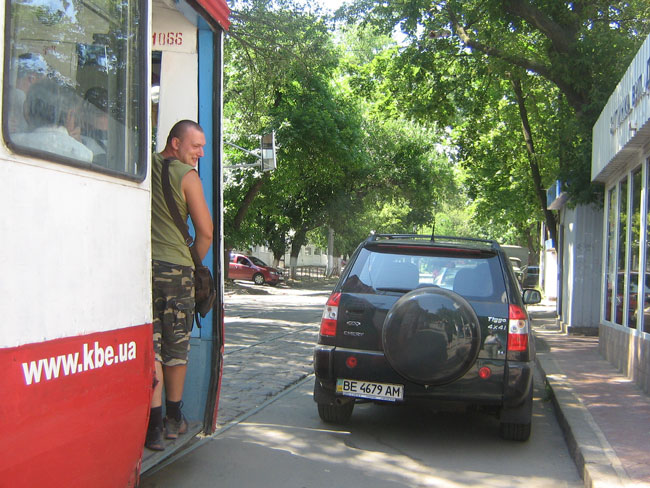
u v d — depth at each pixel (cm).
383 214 5044
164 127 545
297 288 3925
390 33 1781
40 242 272
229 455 566
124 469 347
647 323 859
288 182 3181
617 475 496
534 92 2014
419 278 620
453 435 662
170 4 492
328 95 2950
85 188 308
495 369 577
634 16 1455
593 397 792
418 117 1930
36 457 266
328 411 673
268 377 919
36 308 267
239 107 2314
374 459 572
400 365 565
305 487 494
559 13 1411
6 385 248
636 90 814
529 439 656
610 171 1104
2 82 250
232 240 3253
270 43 1936
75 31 306
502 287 605
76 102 305
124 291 343
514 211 3006
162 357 470
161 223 467
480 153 2439
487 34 1534
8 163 254
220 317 539
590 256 1532
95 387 312
